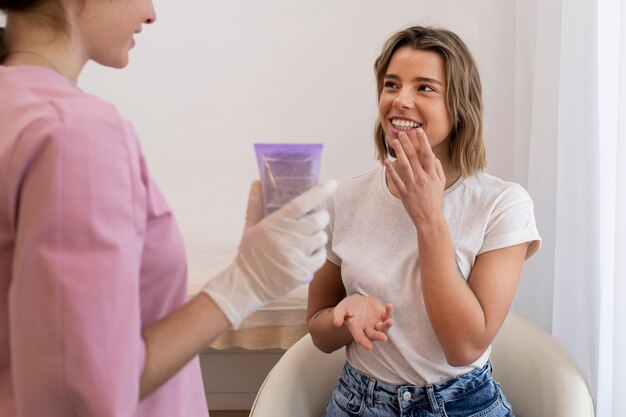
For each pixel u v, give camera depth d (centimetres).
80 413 65
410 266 127
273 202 80
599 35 162
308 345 158
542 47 191
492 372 159
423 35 127
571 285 178
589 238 169
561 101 175
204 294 77
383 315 117
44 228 63
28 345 64
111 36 83
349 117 244
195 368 101
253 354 248
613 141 159
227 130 248
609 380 163
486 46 227
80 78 246
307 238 76
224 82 244
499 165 231
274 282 76
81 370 63
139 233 71
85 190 64
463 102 125
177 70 244
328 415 141
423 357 126
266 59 242
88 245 64
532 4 206
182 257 85
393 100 126
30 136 66
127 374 65
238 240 255
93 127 67
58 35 79
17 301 65
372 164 246
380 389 130
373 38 237
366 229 133
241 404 252
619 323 151
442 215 116
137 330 67
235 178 252
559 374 142
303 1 236
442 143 130
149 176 77
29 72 75
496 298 120
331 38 238
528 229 124
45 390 64
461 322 115
